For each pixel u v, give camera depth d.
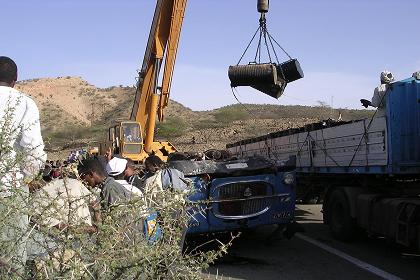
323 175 11.08
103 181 4.34
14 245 2.26
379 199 8.21
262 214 8.09
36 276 2.19
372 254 8.22
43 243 2.37
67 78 123.75
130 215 2.51
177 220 2.82
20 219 2.39
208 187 7.80
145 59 14.98
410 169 7.98
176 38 14.54
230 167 8.01
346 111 44.53
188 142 39.94
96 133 37.31
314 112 55.69
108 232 2.34
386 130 8.05
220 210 7.84
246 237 9.59
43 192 2.48
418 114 8.05
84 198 2.64
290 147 12.66
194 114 84.25
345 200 9.17
